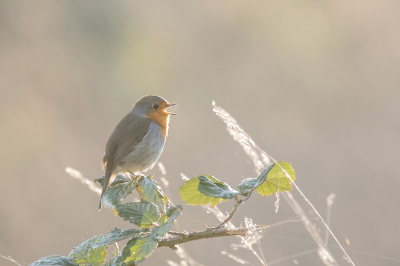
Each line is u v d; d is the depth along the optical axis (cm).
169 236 311
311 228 401
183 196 333
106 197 331
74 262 291
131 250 271
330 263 383
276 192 330
